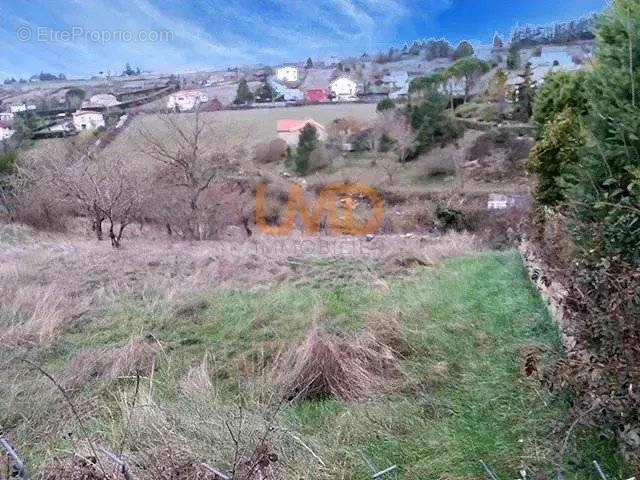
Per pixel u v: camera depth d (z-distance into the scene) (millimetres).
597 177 2781
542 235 5047
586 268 2479
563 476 1929
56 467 2168
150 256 8305
